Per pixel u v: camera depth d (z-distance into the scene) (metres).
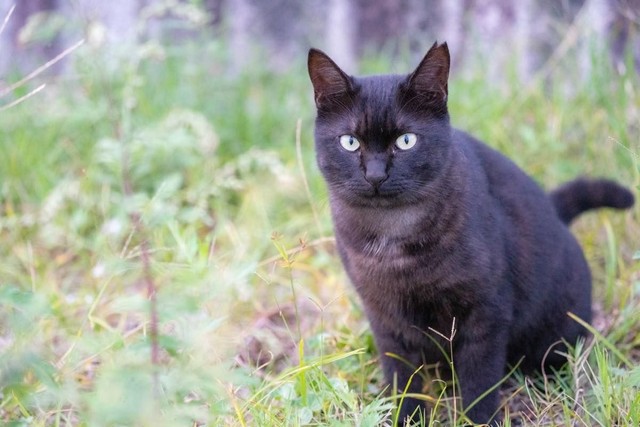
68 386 2.12
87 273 3.80
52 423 2.66
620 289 3.40
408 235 2.62
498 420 2.79
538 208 2.95
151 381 1.98
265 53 5.42
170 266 2.87
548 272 2.89
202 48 5.10
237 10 5.55
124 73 4.36
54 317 3.24
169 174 4.18
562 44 4.47
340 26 5.47
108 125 4.36
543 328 2.97
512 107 4.45
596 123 4.16
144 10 4.68
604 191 3.23
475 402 2.64
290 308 3.55
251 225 4.05
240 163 4.30
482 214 2.65
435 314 2.72
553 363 3.04
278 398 2.57
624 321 3.11
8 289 2.11
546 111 4.37
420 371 2.89
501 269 2.65
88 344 2.27
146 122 4.41
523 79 4.88
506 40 4.89
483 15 4.99
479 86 4.55
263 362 3.18
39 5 5.27
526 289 2.83
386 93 2.66
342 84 2.70
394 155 2.64
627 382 2.41
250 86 5.07
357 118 2.67
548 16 4.82
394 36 5.36
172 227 3.12
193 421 2.52
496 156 2.99
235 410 2.43
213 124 4.72
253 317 3.46
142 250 2.28
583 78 4.54
